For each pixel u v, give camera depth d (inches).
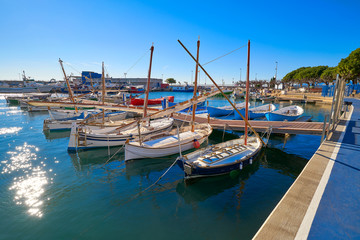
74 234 345.1
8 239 333.4
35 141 903.1
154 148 666.2
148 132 864.9
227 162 539.5
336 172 325.7
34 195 466.6
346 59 2209.6
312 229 199.8
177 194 472.7
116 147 812.6
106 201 444.1
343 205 238.2
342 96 733.9
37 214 397.4
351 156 397.4
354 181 295.9
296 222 209.5
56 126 1095.0
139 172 594.2
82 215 395.2
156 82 5349.4
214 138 972.6
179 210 410.3
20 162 661.9
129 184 522.0
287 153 738.2
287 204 240.5
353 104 1337.4
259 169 606.9
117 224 369.7
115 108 808.9
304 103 2271.2
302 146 809.5
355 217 217.9
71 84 3518.7
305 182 293.9
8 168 614.5
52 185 513.7
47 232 349.7
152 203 436.1
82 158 700.0
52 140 920.9
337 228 201.6
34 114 1685.5
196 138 776.9
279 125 894.4
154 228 358.3
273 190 486.0
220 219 381.4
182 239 331.6
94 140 778.2
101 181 538.3
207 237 335.9
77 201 443.2
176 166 639.1
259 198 451.5
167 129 994.7
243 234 341.4
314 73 3400.6
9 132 1068.5
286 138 903.7
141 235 341.7
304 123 912.9
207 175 517.0
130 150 637.3
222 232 346.3
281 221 210.8
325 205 238.5
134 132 847.7
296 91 3464.6
